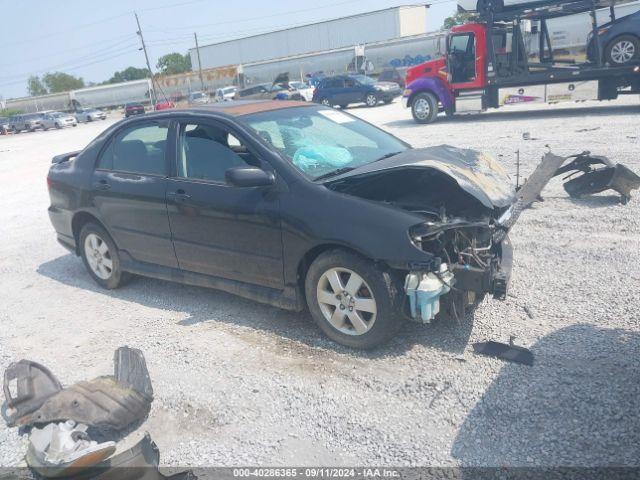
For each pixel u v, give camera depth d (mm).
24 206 10820
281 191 4102
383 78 35156
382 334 3799
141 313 5016
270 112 4840
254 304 4938
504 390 3312
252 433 3215
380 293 3723
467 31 16453
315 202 3941
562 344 3746
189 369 3932
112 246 5500
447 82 17125
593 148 10031
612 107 16703
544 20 15797
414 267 3559
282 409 3393
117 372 3580
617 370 3373
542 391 3260
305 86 37531
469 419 3121
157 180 4867
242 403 3486
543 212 6746
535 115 16766
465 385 3406
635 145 9891
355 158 4590
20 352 4496
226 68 55656
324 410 3336
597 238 5691
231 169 3994
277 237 4125
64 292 5797
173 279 5008
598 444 2820
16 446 3289
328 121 5094
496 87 16719
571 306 4301
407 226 3617
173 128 4879
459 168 4137
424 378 3527
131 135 5246
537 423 3018
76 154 6461
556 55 16047
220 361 3994
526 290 4672
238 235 4359
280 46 69062
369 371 3686
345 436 3107
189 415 3434
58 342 4613
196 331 4516
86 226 5680
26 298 5742
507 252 4242
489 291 3684
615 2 14406
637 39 14492
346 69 48188
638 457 2709
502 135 13023
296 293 4188
